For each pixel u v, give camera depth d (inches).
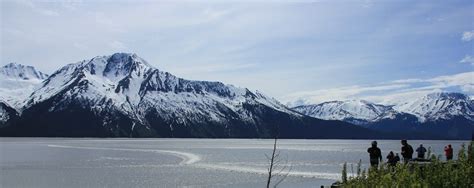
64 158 5698.8
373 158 1167.0
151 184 3014.3
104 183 3083.2
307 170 3860.7
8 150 7741.1
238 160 5344.5
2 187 2896.2
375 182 544.4
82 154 6599.4
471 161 594.9
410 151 1219.9
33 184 3041.3
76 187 2881.4
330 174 3489.2
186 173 3722.9
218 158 5782.5
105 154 6624.0
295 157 5964.6
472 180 548.4
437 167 572.7
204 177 3410.4
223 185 2938.0
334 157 5959.6
